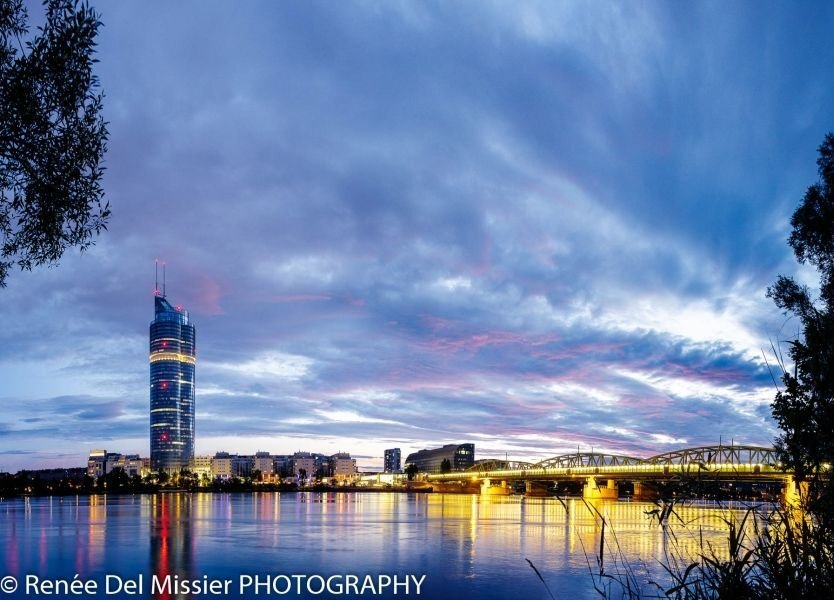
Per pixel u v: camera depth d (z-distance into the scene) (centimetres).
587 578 5844
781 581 847
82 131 1384
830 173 2245
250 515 16600
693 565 902
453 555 8000
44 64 1288
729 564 880
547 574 6341
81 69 1331
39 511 19250
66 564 7375
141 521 14288
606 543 8138
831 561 858
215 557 7944
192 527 12544
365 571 6806
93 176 1428
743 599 856
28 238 1411
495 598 5341
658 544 7938
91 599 5406
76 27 1307
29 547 9075
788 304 2098
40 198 1368
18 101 1259
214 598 5400
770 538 888
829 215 2200
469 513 17675
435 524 13125
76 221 1444
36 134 1317
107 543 9631
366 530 11756
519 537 10188
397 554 8169
